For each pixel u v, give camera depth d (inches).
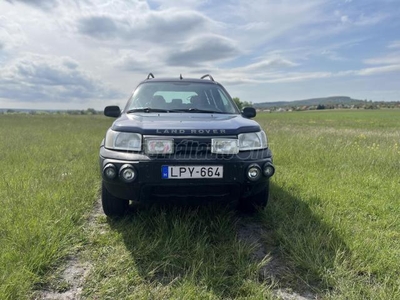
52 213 114.3
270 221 116.0
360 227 110.6
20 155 238.4
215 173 96.7
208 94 147.0
